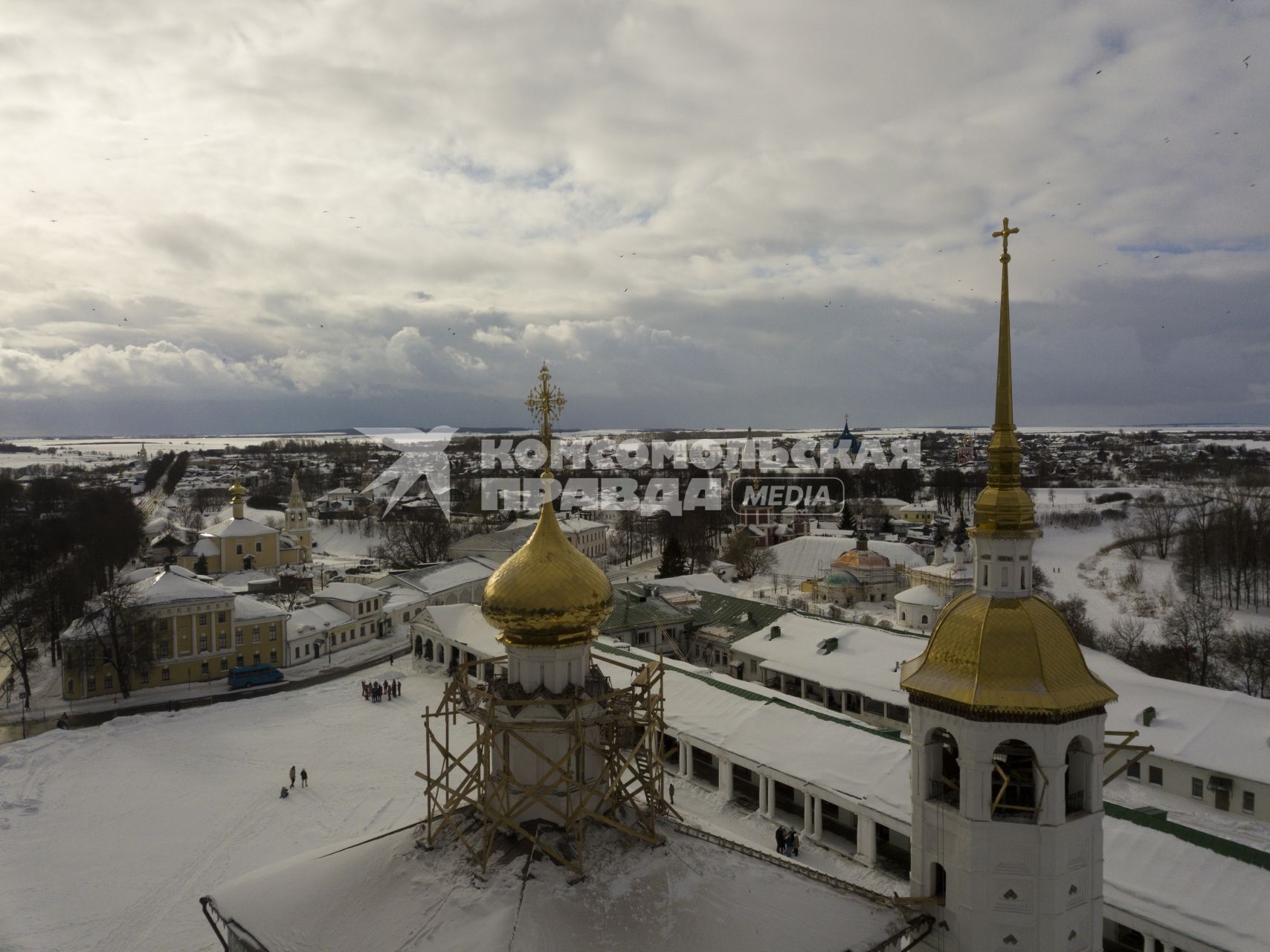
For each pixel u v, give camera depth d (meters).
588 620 25.66
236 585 148.00
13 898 49.75
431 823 26.77
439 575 147.62
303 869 26.27
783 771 57.56
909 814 49.91
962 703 22.50
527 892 22.48
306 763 72.50
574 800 25.55
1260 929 35.84
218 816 61.88
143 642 96.50
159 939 45.78
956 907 23.14
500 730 25.14
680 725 66.25
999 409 24.67
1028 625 23.19
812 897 24.22
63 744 75.69
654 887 23.23
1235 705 65.12
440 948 21.09
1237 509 157.75
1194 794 60.91
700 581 123.94
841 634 91.12
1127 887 39.50
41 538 171.62
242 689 98.50
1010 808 22.89
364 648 118.94
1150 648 104.75
